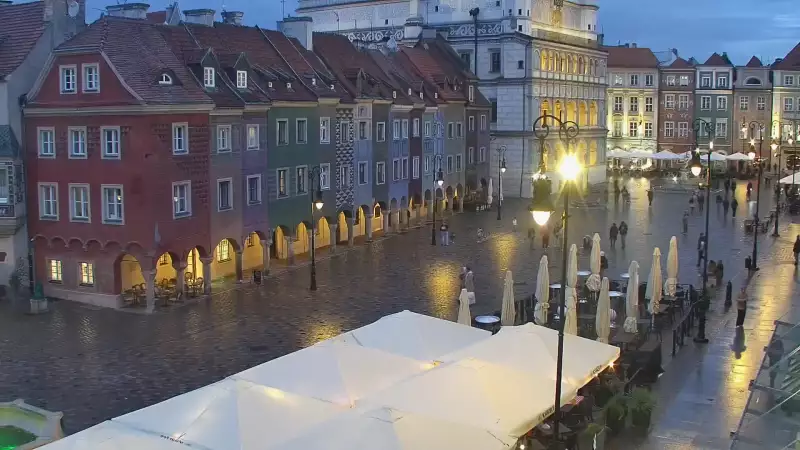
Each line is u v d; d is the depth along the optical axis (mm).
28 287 49531
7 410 27812
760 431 23344
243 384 22391
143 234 45719
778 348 29969
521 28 102438
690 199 89938
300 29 68250
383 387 24188
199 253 49875
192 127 48531
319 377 24266
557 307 43000
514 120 103625
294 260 60312
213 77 51562
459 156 89688
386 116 72188
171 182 46969
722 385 32969
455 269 57531
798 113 140250
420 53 90500
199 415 20562
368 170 69438
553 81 107250
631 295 38062
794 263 59562
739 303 41812
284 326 42375
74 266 48188
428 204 83000
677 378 33875
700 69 141125
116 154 46219
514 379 23875
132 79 46188
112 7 56156
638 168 135250
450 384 22969
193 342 39500
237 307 46469
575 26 117562
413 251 64875
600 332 34531
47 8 50562
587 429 25953
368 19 114938
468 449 19438
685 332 40406
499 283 52875
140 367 35719
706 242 46781
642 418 28109
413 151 78000
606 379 31250
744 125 141000
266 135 55625
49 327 42188
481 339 29141
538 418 22578
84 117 47031
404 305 46938
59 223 48344
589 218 84375
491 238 71312
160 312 45375
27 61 49219
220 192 51312
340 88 66438
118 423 20328
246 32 62188
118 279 47125
